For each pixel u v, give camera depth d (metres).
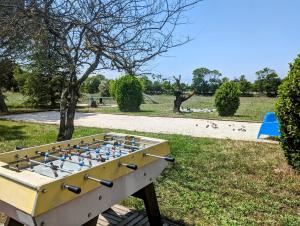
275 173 5.27
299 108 4.90
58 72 4.98
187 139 8.38
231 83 16.28
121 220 3.44
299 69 4.96
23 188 1.78
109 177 2.29
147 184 2.88
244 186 4.61
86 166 2.49
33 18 3.57
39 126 10.88
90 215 2.12
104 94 29.28
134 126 11.42
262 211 3.77
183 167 5.56
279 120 5.36
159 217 3.16
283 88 5.19
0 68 7.41
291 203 4.04
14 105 19.41
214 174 5.19
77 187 1.81
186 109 20.86
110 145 3.32
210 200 4.05
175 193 4.30
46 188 1.74
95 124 11.88
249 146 7.53
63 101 5.08
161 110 19.48
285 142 5.36
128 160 2.52
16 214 1.84
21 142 7.80
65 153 2.86
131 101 17.83
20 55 5.57
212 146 7.49
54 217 1.83
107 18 3.77
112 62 4.34
